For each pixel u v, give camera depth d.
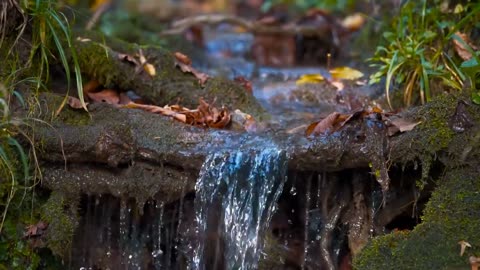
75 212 3.71
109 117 3.82
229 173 3.60
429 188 3.62
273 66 5.93
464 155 3.43
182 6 8.41
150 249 3.87
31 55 3.90
